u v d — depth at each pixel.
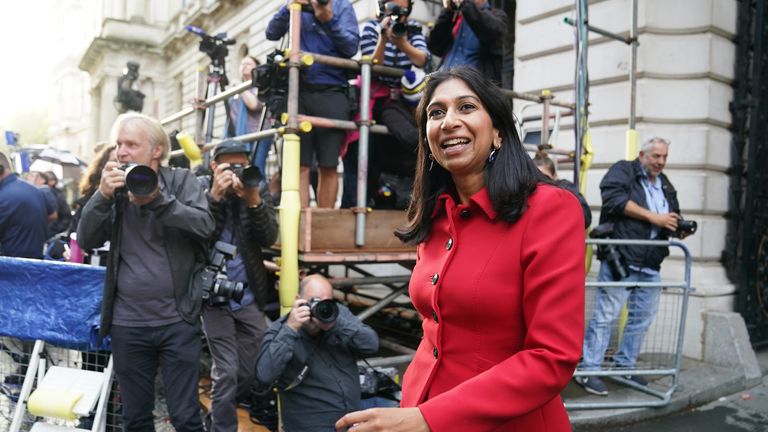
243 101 5.62
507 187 1.31
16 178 4.48
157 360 2.77
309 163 3.97
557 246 1.23
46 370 3.12
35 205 4.46
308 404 3.06
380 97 4.17
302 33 3.93
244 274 3.49
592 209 6.14
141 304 2.66
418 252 1.60
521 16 6.97
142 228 2.69
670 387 4.45
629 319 4.15
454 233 1.40
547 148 4.74
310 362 3.06
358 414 1.18
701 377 4.74
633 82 5.28
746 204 5.63
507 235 1.30
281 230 3.48
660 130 5.72
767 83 5.89
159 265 2.68
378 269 7.54
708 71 5.55
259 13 14.26
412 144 4.01
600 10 6.06
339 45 3.77
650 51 5.71
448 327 1.37
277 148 5.12
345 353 3.15
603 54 6.04
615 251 4.32
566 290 1.20
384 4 3.84
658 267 4.43
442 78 1.44
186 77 22.64
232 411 3.32
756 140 5.73
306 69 3.78
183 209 2.62
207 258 2.91
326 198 4.06
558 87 6.55
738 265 5.61
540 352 1.17
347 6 3.84
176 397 2.69
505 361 1.21
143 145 2.70
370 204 4.60
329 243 3.68
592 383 4.23
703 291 5.29
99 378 2.97
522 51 6.96
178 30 22.61
